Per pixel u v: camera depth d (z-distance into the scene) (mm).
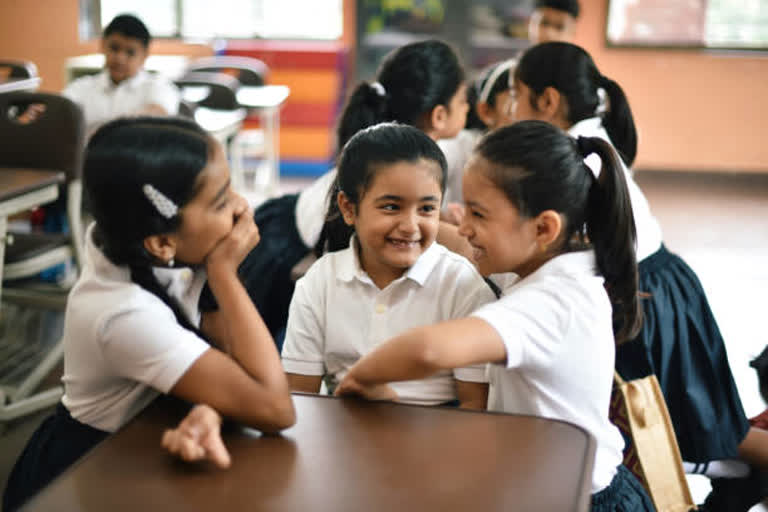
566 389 1139
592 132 1892
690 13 6242
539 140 1146
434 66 1931
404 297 1330
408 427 983
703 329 1939
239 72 5215
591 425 1174
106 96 4012
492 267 1189
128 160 999
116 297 1048
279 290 2359
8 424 2520
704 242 4691
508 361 1069
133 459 909
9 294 2729
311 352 1381
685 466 1885
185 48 6793
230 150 4973
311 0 6777
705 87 6359
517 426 985
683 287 1941
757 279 4039
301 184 6090
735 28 6250
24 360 3043
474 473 878
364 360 1067
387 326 1331
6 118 2859
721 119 6406
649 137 6531
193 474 878
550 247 1201
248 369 1008
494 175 1135
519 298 1111
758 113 6348
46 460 1158
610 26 6348
